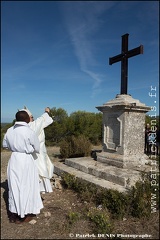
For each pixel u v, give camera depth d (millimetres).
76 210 4738
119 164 6359
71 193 5688
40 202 4484
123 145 6441
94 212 4293
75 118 16297
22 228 4098
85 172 6520
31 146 4355
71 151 9406
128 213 4234
